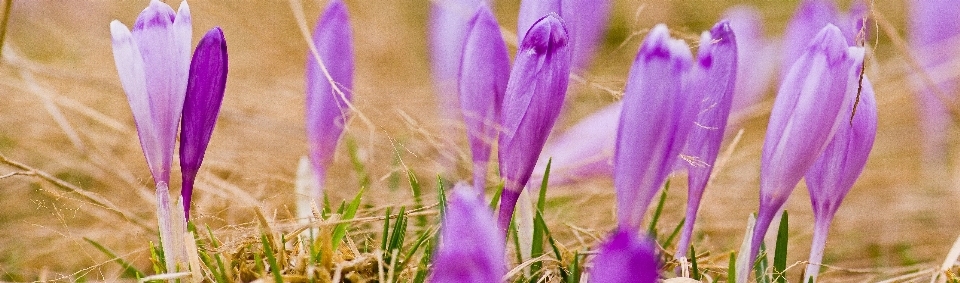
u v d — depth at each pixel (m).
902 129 1.05
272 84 1.15
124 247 0.76
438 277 0.53
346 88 0.66
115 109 0.98
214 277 0.64
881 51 1.18
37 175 0.71
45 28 1.20
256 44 1.25
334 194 0.82
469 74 0.61
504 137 0.59
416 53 1.34
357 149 0.78
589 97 0.98
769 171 0.61
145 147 0.60
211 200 0.78
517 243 0.66
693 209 0.63
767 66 0.72
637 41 1.35
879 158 1.00
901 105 1.06
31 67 0.85
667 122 0.58
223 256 0.64
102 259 0.76
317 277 0.64
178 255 0.62
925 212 0.84
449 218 0.53
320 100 0.66
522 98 0.59
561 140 0.76
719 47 0.61
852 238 0.82
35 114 0.94
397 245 0.65
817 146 0.60
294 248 0.66
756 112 0.81
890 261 0.80
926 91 0.78
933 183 0.84
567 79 0.59
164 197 0.61
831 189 0.63
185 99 0.61
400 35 1.36
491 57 0.61
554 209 0.77
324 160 0.67
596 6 0.63
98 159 0.81
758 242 0.62
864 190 0.92
